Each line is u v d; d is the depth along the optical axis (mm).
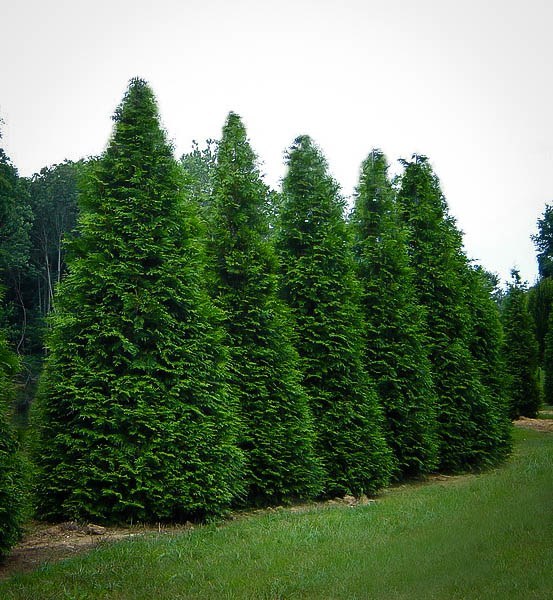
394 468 14562
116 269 10633
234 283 13016
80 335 10531
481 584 6211
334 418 14016
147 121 11406
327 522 9750
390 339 15969
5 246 30625
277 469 12305
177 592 6523
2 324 29859
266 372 12547
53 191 36531
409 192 18875
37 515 10398
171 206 11336
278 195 15273
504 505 9430
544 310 45625
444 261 18297
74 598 6383
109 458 10133
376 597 6168
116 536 9531
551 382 38031
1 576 7398
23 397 22562
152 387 10445
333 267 14648
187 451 10477
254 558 7715
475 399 17797
